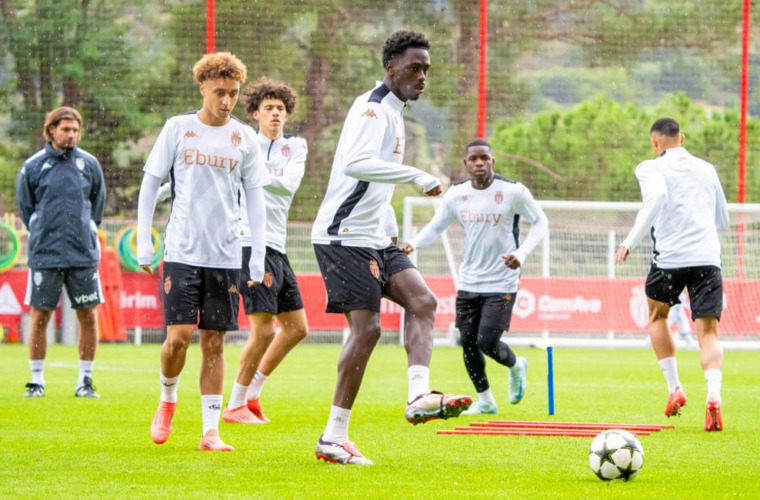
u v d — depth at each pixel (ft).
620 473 51.75
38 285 95.50
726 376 130.62
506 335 186.09
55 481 50.34
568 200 202.49
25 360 141.69
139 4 191.11
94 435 68.74
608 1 204.95
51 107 191.83
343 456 56.18
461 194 87.61
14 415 80.28
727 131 200.44
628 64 204.85
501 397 100.78
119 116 190.49
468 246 87.30
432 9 198.29
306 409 88.07
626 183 202.18
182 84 191.52
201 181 60.70
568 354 172.04
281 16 192.24
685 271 79.92
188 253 60.75
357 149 53.72
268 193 78.33
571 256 185.98
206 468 54.54
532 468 56.13
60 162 96.27
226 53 61.00
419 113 200.85
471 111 200.44
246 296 77.25
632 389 110.01
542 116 203.00
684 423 79.92
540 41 203.10
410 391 54.39
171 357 61.72
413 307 56.18
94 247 96.58
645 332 186.09
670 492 48.83
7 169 193.47
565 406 92.53
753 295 182.50
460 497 46.65
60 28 191.11
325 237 56.34
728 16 203.62
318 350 173.06
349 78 194.80
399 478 51.88
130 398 94.63
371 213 56.29
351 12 195.52
